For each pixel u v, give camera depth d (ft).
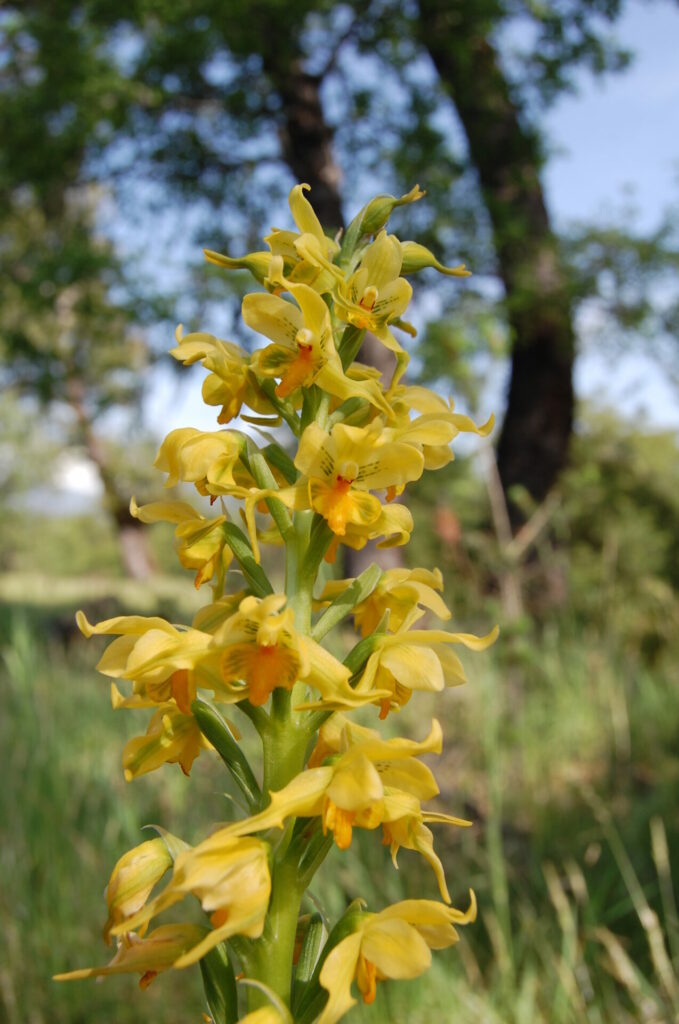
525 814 18.53
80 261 41.88
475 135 41.37
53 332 53.83
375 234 6.68
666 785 18.35
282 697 5.95
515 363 40.86
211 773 17.46
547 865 15.43
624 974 11.82
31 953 13.26
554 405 40.42
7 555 108.27
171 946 5.72
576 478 39.83
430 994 12.16
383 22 39.73
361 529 6.21
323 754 5.97
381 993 12.17
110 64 42.34
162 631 5.83
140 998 13.00
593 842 16.53
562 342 39.73
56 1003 12.76
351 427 5.99
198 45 40.16
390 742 5.57
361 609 6.66
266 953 5.67
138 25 41.29
